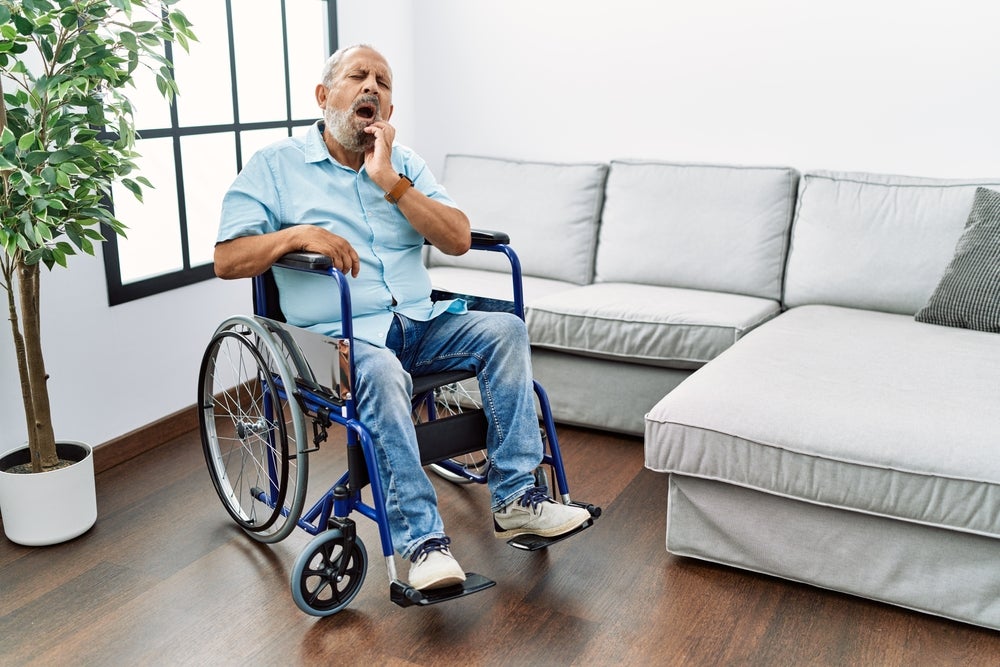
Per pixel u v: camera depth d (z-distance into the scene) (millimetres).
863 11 2812
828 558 1821
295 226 1808
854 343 2260
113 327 2436
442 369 1975
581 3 3207
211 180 3273
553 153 3396
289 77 3059
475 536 2104
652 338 2537
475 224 3240
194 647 1677
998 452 1643
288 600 1836
